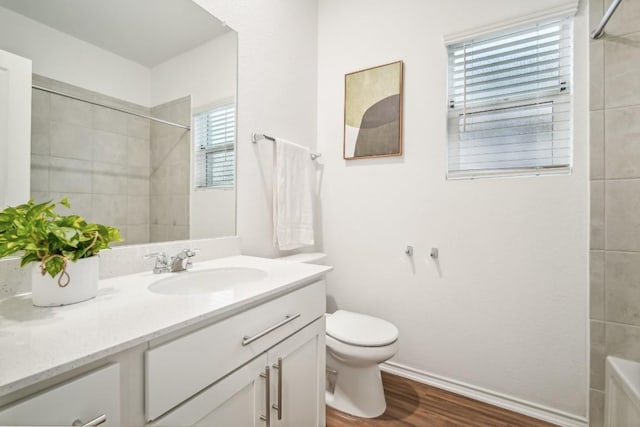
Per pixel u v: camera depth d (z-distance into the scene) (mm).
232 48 1440
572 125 1388
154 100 1146
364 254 1924
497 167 1594
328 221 2066
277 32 1726
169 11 1191
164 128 1179
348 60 1988
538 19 1430
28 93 828
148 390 584
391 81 1812
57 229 693
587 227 1356
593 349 1316
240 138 1487
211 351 710
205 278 1121
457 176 1680
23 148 815
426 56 1718
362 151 1912
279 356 937
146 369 584
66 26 912
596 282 1311
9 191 788
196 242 1273
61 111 897
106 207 1003
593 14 1314
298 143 1908
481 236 1579
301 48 1939
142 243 1104
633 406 1042
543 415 1426
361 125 1918
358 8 1949
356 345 1353
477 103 1638
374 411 1430
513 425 1382
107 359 538
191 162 1272
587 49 1347
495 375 1543
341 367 1493
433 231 1701
